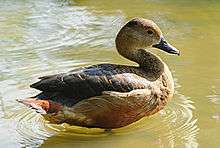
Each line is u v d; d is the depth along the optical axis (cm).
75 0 1569
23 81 996
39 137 816
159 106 831
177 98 931
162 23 1348
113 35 1260
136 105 798
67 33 1283
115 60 1103
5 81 996
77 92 800
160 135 819
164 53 1141
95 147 791
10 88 966
